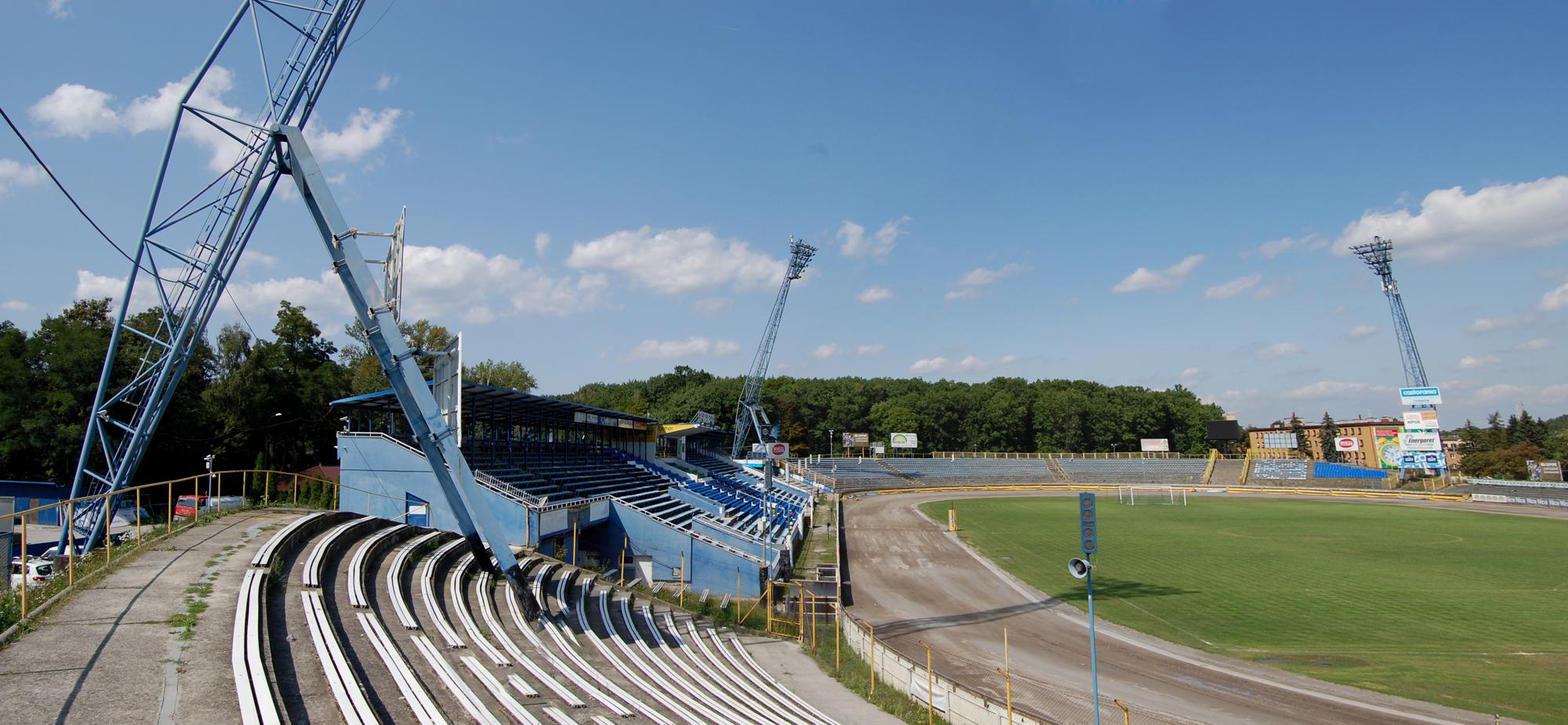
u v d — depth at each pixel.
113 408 49.09
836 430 140.75
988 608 30.61
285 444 61.47
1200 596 32.50
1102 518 65.00
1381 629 26.72
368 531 24.23
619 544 35.78
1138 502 82.81
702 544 34.84
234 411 56.62
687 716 15.05
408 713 11.43
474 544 23.05
